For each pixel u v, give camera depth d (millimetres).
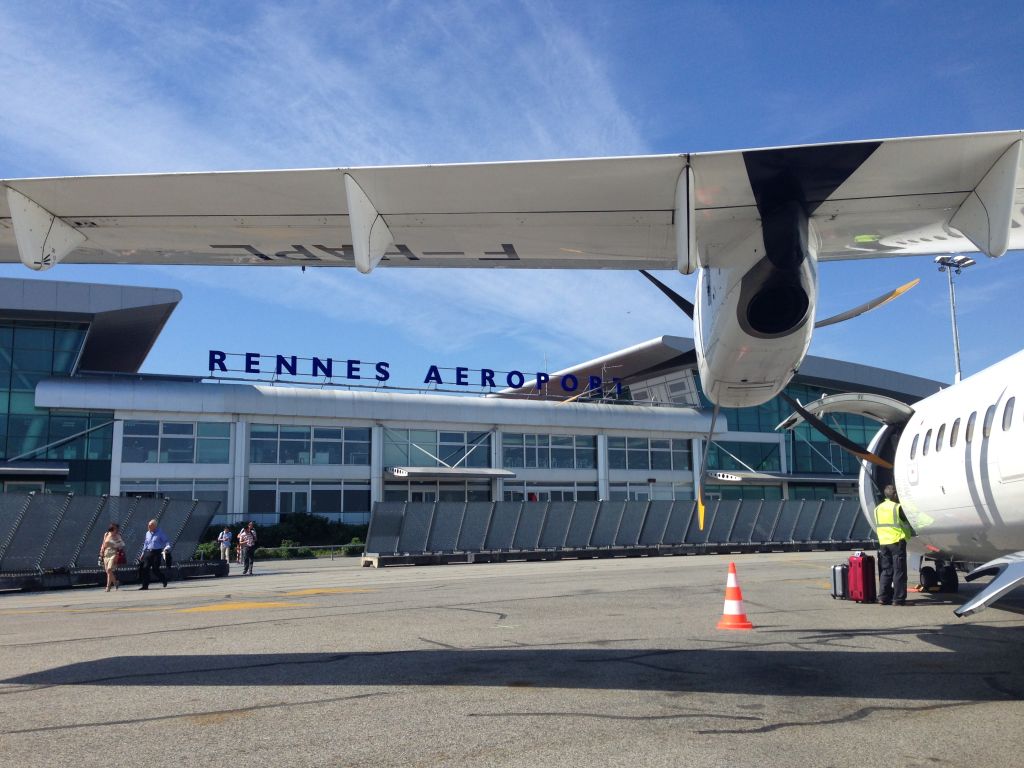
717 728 4926
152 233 6348
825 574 18344
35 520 18422
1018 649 7668
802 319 6105
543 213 5914
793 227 5762
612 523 31562
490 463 41219
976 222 5547
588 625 9508
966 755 4379
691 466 45906
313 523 35969
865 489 13297
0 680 6559
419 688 6082
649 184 5445
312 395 37375
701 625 9438
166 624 10203
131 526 20625
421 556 27656
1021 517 8312
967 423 9188
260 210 5902
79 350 34594
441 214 5934
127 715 5340
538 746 4582
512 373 44031
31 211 5758
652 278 7781
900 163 5145
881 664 6941
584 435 43594
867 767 4188
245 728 5004
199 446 35438
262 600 13695
